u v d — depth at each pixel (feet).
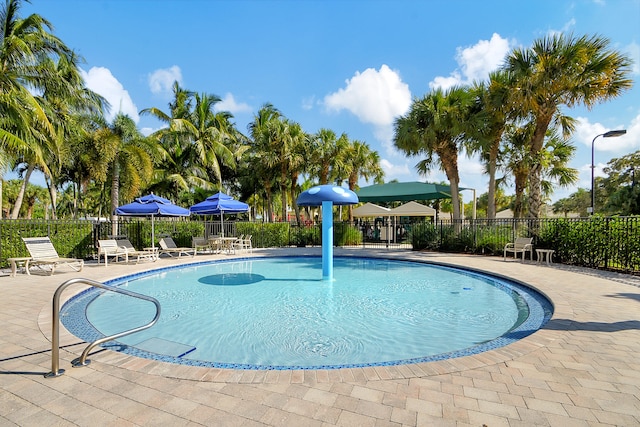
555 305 18.04
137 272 31.19
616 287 22.98
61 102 50.06
